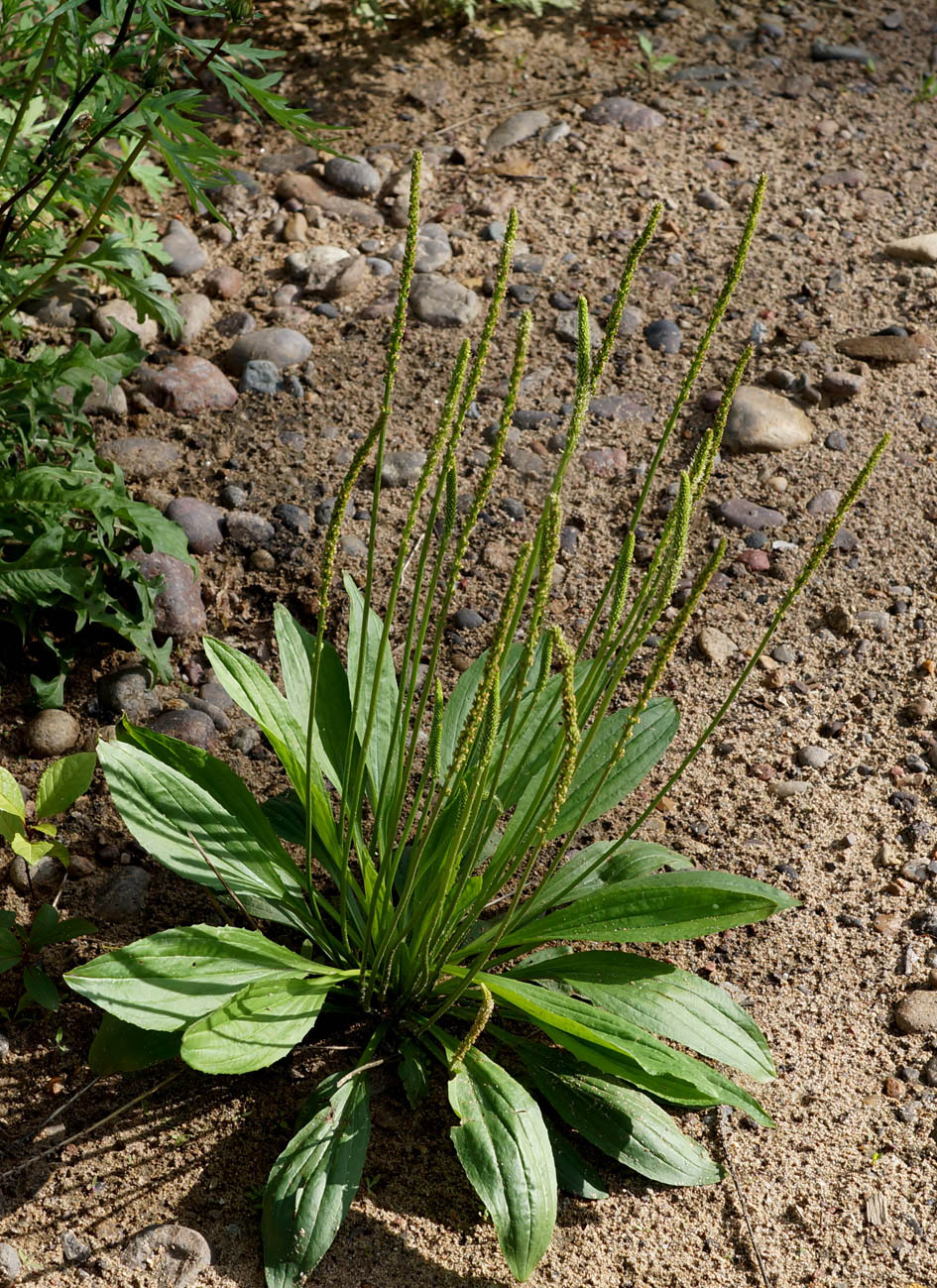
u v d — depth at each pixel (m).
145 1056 1.58
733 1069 1.64
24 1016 1.62
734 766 1.77
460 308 2.00
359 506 1.88
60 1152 1.57
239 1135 1.58
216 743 1.75
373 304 2.02
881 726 1.79
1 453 1.73
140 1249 1.54
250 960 1.58
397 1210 1.57
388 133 2.17
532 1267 1.52
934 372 2.00
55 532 1.71
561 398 1.96
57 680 1.74
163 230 2.04
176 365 1.94
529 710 1.56
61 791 1.62
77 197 1.75
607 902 1.62
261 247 2.05
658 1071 1.53
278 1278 1.53
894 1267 1.57
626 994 1.60
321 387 1.95
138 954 1.55
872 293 2.06
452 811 1.62
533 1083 1.62
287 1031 1.55
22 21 1.81
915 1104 1.62
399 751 1.64
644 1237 1.57
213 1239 1.55
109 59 1.63
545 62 2.35
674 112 2.26
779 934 1.69
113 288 1.97
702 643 1.82
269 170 2.12
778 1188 1.59
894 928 1.70
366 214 2.09
